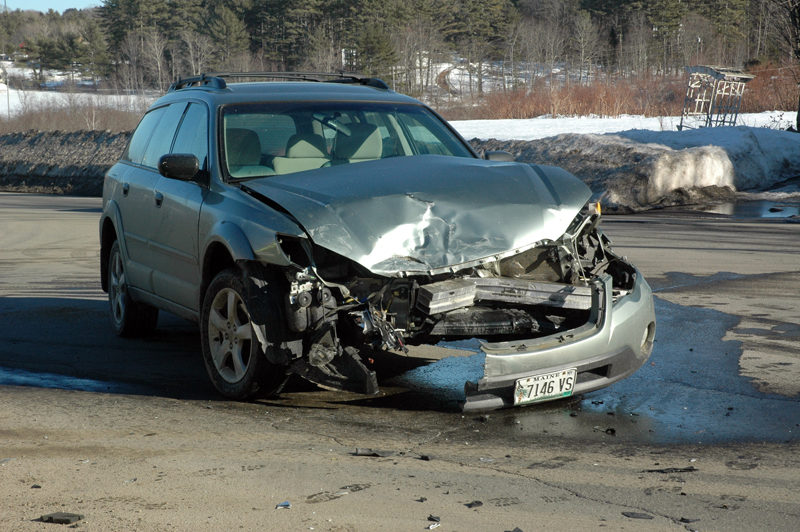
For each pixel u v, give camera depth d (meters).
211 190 5.46
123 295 7.07
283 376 4.93
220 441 4.33
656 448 4.25
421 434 4.47
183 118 6.37
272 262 4.64
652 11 126.31
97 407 5.00
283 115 5.93
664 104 51.47
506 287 4.75
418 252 4.70
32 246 14.92
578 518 3.35
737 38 126.69
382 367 6.05
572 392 4.71
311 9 134.38
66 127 63.72
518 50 136.88
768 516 3.38
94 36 157.12
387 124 6.14
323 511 3.41
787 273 10.35
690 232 15.01
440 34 143.62
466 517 3.35
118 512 3.41
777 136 25.12
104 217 7.34
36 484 3.73
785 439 4.40
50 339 7.16
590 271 5.37
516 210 5.02
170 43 137.88
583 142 24.55
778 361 6.12
